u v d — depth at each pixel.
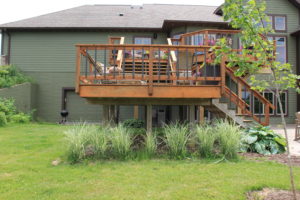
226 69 5.82
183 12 12.87
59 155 3.84
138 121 8.91
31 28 11.23
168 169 3.10
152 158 3.67
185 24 10.41
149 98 4.65
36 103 11.31
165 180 2.70
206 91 4.42
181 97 4.38
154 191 2.39
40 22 11.61
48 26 11.23
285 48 11.29
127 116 11.24
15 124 8.50
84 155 3.58
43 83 11.42
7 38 11.58
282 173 2.98
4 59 11.39
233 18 2.43
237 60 2.53
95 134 3.83
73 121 11.31
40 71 11.43
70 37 11.55
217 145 4.05
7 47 11.55
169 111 11.34
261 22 2.54
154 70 7.30
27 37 11.54
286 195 2.32
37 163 3.37
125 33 11.62
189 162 3.46
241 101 5.77
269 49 2.45
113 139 3.71
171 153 3.74
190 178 2.76
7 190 2.41
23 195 2.29
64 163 3.40
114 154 3.65
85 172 2.98
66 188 2.46
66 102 11.50
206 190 2.41
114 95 4.35
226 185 2.55
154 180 2.69
